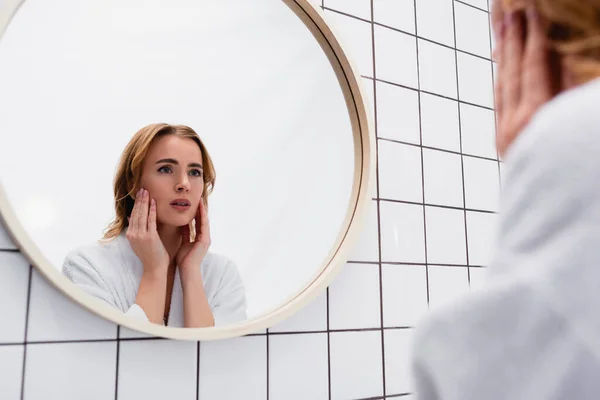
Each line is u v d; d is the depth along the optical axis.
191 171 0.87
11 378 0.74
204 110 0.89
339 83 1.05
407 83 1.19
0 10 0.75
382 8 1.18
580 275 0.27
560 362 0.27
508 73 0.37
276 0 0.99
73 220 0.77
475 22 1.35
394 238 1.11
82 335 0.79
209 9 0.92
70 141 0.77
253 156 0.93
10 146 0.74
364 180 1.04
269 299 0.92
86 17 0.81
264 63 0.96
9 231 0.73
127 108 0.82
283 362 0.95
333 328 1.01
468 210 1.24
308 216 0.98
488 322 0.29
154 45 0.85
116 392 0.80
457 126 1.26
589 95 0.31
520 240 0.30
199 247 0.87
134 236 0.81
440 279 1.17
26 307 0.75
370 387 1.03
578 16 0.33
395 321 1.08
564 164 0.29
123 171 0.81
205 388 0.87
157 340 0.84
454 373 0.29
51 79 0.77
